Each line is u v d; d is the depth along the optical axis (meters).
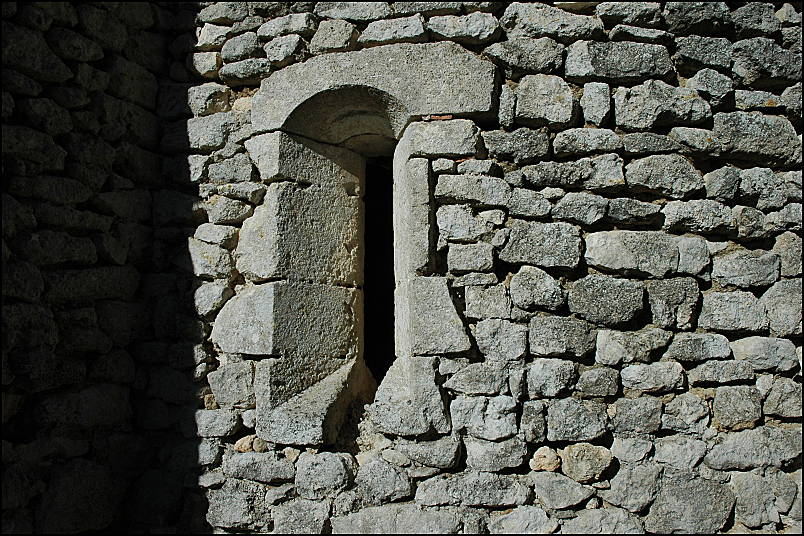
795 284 3.45
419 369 3.39
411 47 3.61
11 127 3.21
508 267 3.49
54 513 3.26
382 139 4.00
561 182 3.50
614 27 3.58
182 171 3.94
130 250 3.79
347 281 3.94
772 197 3.50
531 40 3.58
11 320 3.11
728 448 3.33
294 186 3.80
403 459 3.37
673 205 3.48
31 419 3.25
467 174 3.50
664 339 3.39
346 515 3.38
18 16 3.29
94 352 3.57
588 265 3.47
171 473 3.65
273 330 3.60
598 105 3.52
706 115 3.52
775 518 3.29
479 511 3.29
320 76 3.70
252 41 3.89
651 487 3.29
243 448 3.59
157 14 4.05
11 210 3.16
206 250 3.81
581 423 3.33
